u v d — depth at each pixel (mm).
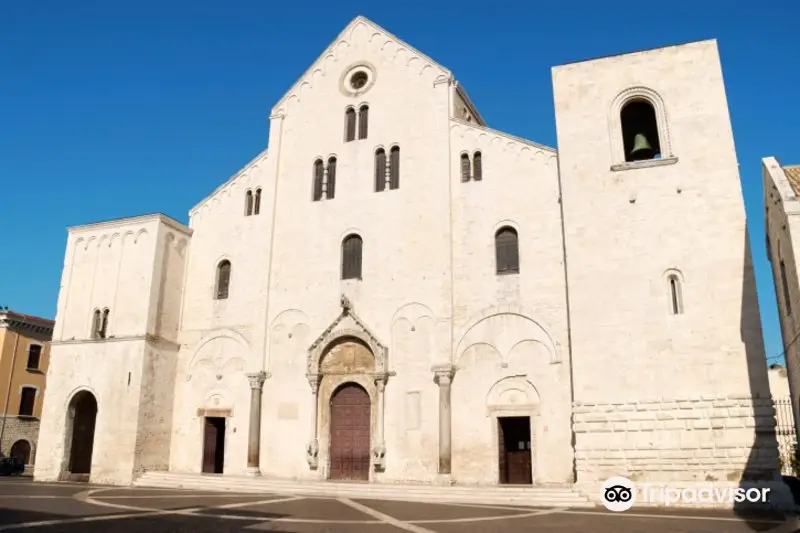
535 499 27703
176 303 39375
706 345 27625
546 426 30812
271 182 39656
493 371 32344
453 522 21234
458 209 35219
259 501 27062
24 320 57688
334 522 20906
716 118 30109
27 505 24109
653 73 31703
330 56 40875
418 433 32750
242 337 37812
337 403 35281
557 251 32656
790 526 20297
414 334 34094
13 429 55812
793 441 38688
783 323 29188
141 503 25688
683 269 28734
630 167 30625
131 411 35875
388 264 35656
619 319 29047
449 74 37375
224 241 40000
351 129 39094
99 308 38781
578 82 32781
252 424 35844
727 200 28922
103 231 40062
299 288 37406
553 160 33969
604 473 27609
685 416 27234
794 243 21109
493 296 33250
